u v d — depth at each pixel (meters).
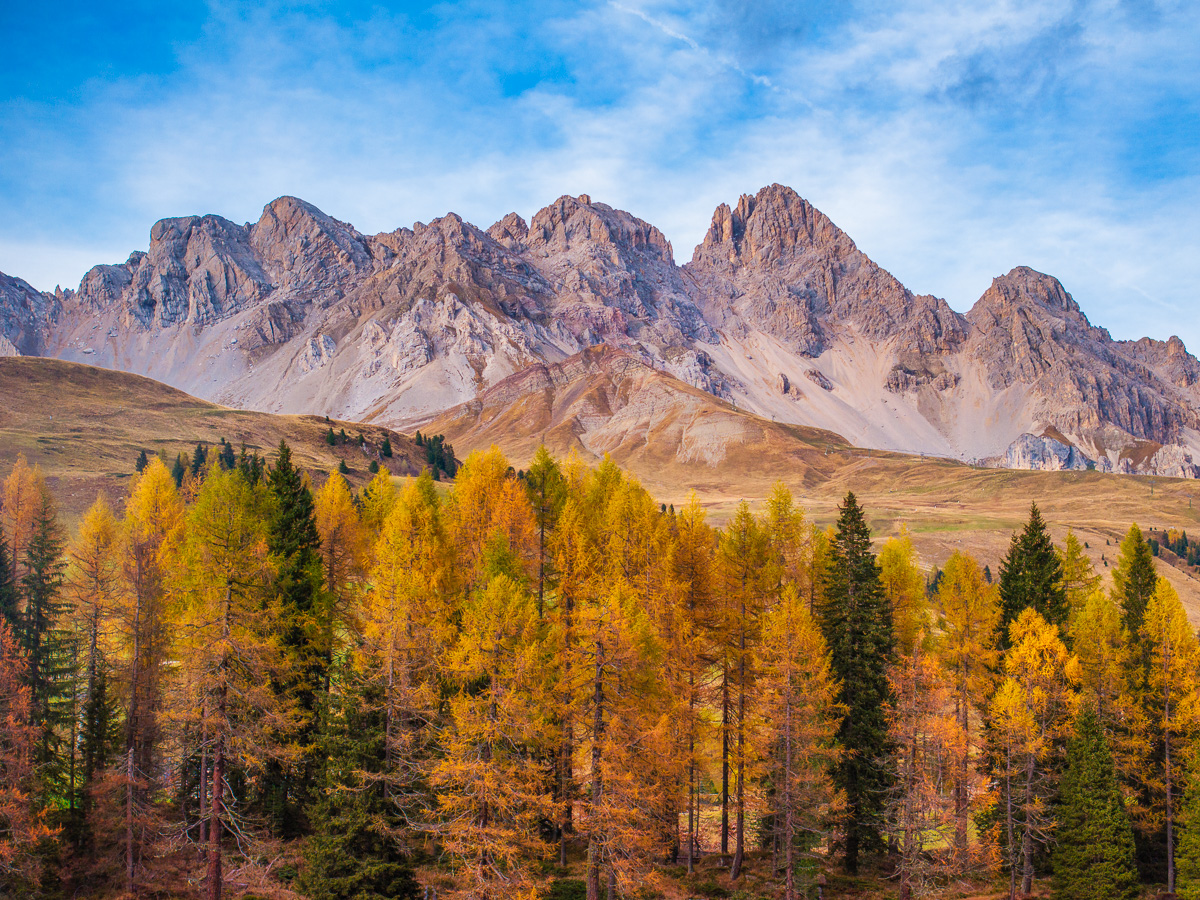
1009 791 37.91
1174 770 40.25
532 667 31.88
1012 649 40.78
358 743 32.06
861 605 41.69
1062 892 37.00
